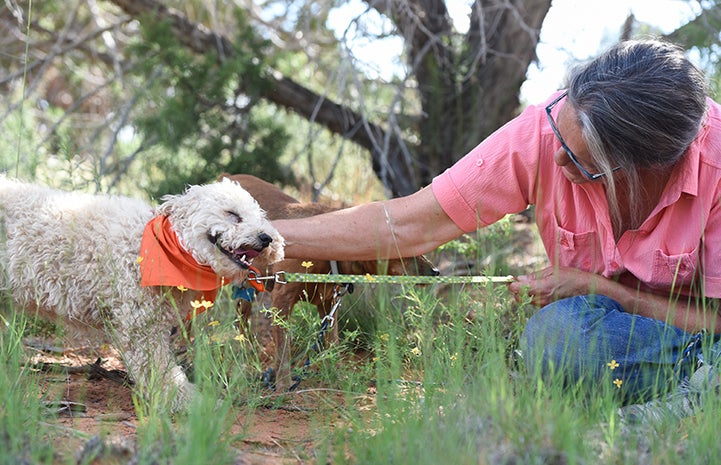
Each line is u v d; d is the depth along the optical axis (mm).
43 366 4215
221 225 3771
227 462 2939
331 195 8508
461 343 3572
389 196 7684
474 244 5480
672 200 3633
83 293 3818
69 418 3555
